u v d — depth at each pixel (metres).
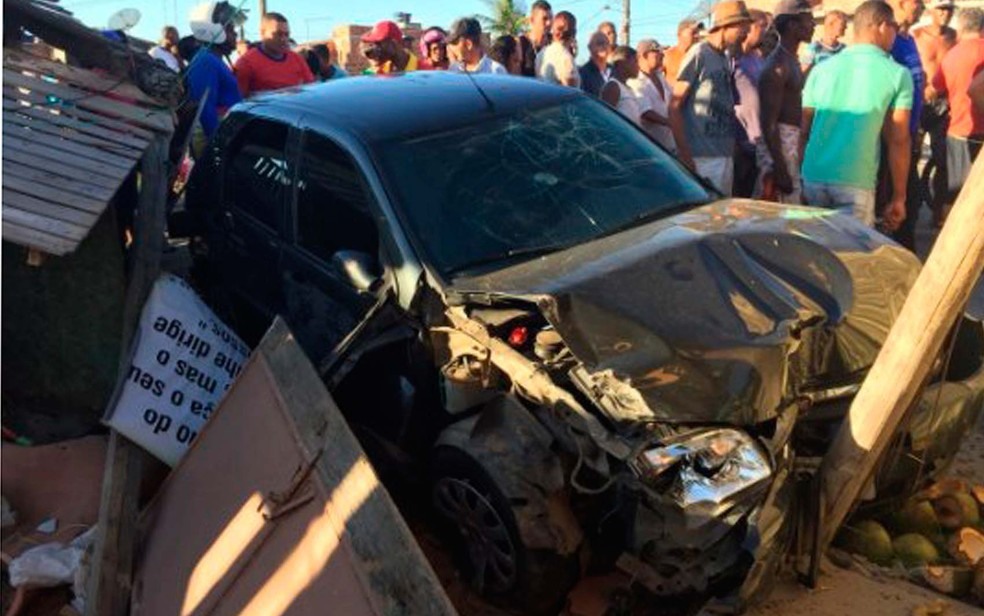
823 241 3.76
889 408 3.00
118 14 5.35
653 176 4.47
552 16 8.49
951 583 3.51
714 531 2.92
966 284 2.81
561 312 3.24
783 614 3.34
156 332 4.49
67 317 4.73
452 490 3.50
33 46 5.50
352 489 2.92
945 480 4.18
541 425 3.24
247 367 3.93
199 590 3.31
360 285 3.91
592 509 3.29
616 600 3.23
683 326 3.22
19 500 4.27
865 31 5.84
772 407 3.09
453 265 3.83
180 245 6.54
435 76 5.14
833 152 5.99
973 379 3.79
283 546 3.06
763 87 6.71
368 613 2.58
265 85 8.41
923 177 9.45
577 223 4.11
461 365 3.50
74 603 3.75
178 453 4.37
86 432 4.82
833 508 3.21
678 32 8.88
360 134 4.39
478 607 3.47
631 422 2.99
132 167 4.45
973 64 8.27
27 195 3.89
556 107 4.75
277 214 4.82
